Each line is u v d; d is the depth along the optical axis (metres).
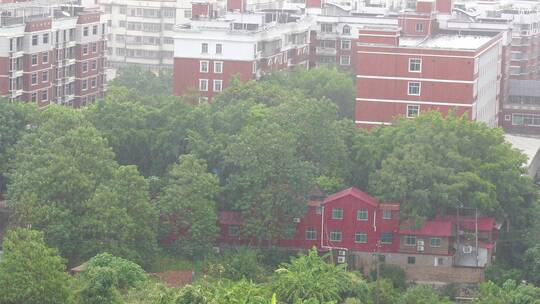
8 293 153.38
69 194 195.25
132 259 192.50
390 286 196.12
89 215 193.25
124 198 196.62
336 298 182.50
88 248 191.00
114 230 192.12
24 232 164.62
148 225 198.88
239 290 169.75
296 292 180.50
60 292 156.50
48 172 195.38
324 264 189.75
